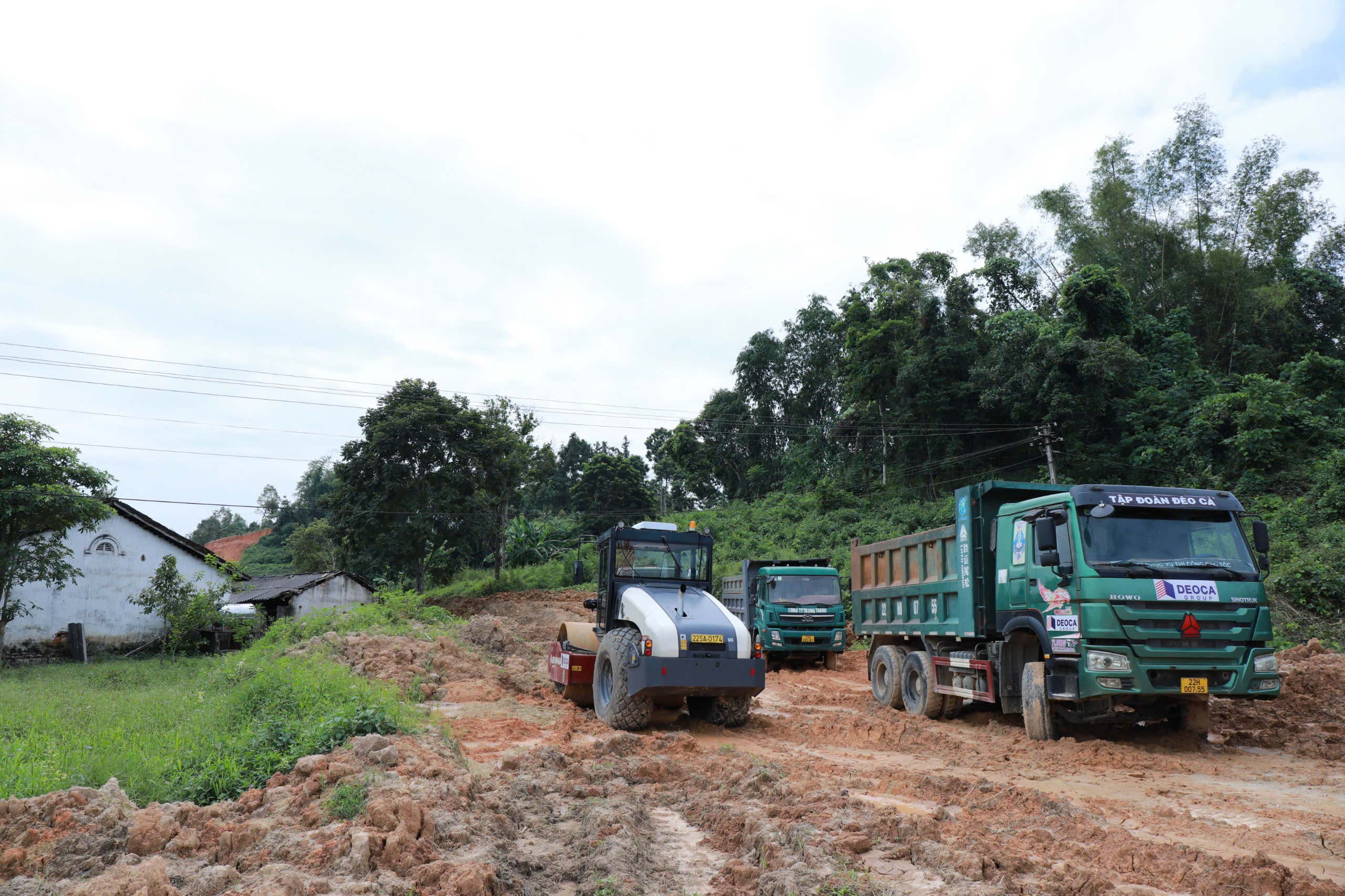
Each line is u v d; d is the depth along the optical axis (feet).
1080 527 29.81
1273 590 67.67
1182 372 114.42
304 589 108.78
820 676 61.21
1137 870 16.10
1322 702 36.27
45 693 44.45
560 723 35.14
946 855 15.96
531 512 247.70
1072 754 28.71
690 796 22.71
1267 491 88.79
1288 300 118.62
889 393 142.31
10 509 65.57
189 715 31.04
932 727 34.27
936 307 135.03
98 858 14.90
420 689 40.63
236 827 16.51
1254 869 15.29
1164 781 25.35
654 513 203.21
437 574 140.15
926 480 138.41
